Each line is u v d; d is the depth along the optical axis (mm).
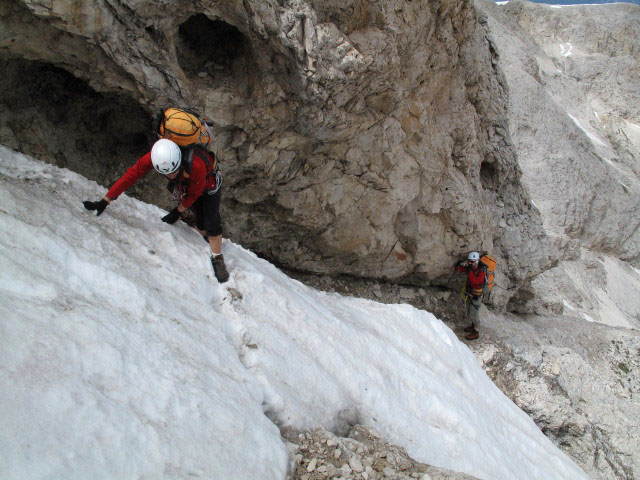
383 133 7082
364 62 5449
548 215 27219
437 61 7301
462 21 7355
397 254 9188
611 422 9992
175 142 3717
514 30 40719
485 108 9836
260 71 5547
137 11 4527
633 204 31047
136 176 3932
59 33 4426
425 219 8875
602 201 29250
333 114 5918
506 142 11203
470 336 10133
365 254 8766
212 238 4332
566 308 18703
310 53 5098
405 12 5941
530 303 13156
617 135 38156
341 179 7406
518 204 11945
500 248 11492
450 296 10797
